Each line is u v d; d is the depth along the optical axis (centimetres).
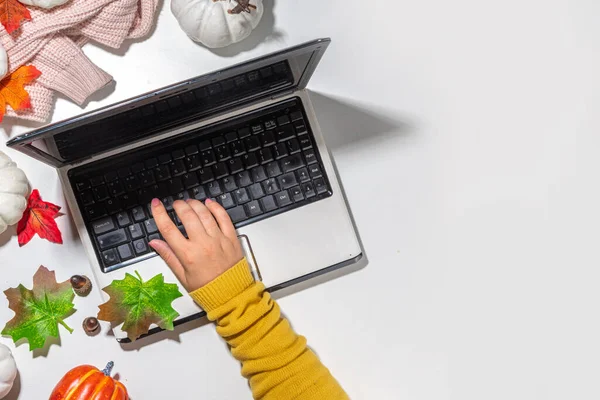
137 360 77
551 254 84
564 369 83
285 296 80
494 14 83
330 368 80
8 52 70
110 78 74
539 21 84
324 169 75
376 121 82
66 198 73
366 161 81
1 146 75
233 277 73
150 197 73
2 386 72
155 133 73
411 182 82
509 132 84
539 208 84
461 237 83
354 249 77
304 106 75
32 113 74
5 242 76
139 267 74
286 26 79
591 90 85
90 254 73
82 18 71
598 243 84
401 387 81
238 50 78
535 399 83
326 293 80
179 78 77
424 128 82
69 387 71
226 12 71
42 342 75
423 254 82
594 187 85
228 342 75
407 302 82
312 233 76
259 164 74
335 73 81
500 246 83
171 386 78
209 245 72
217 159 74
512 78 84
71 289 76
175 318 74
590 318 84
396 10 82
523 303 83
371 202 81
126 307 73
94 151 71
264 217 75
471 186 83
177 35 77
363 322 81
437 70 83
